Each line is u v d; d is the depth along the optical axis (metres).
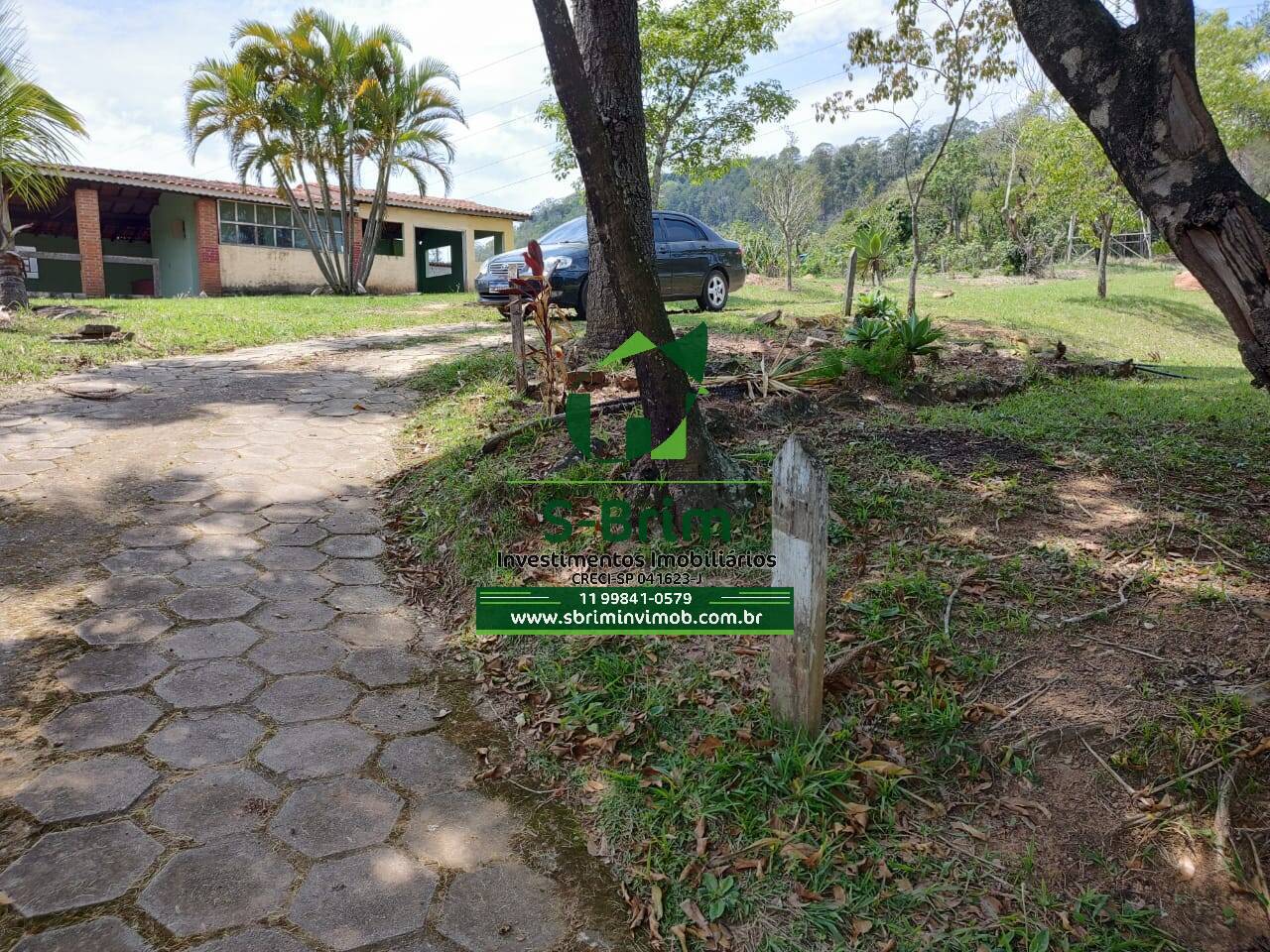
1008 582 3.66
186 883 2.41
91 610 3.82
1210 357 14.41
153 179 21.16
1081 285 22.84
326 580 4.34
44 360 8.66
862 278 25.86
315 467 5.86
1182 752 2.71
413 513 5.15
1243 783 2.60
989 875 2.41
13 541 4.36
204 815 2.68
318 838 2.63
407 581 4.44
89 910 2.29
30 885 2.36
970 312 14.88
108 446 5.94
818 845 2.52
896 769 2.70
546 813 2.82
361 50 20.00
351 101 20.23
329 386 8.23
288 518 5.02
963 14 10.27
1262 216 2.67
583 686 3.38
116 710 3.15
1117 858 2.44
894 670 3.16
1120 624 3.34
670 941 2.31
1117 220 17.94
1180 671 3.04
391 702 3.39
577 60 3.63
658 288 4.05
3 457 5.57
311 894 2.40
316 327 12.39
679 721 3.11
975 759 2.78
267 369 9.03
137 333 10.73
